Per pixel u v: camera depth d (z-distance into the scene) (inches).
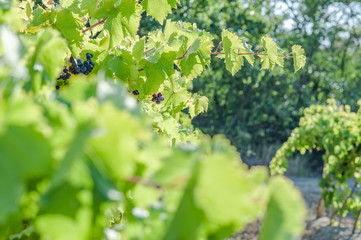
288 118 625.0
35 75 37.7
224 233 26.4
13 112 23.3
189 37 110.7
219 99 595.2
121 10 88.2
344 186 298.5
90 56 91.3
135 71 94.4
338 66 682.8
